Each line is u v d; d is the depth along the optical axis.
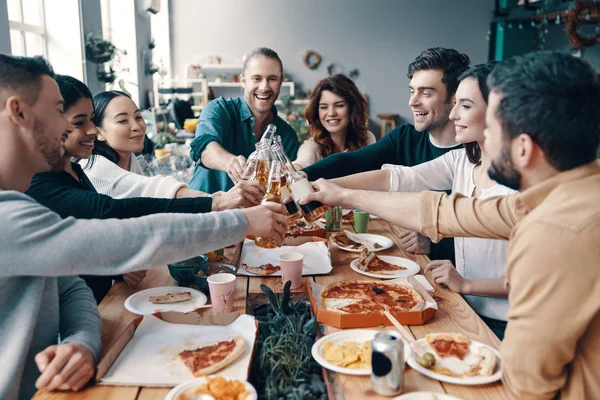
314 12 9.52
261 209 1.38
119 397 1.14
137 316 1.54
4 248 1.10
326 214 2.50
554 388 1.03
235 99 3.29
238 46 9.49
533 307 1.00
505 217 1.30
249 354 1.30
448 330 1.45
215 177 3.25
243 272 1.89
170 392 1.11
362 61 9.68
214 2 9.34
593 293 0.95
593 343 1.01
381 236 2.37
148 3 6.86
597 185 1.01
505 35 9.24
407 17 9.61
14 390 1.18
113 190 2.24
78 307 1.40
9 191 1.15
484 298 1.84
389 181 2.28
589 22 6.53
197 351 1.30
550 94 0.99
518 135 1.03
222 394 1.10
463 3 9.59
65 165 1.91
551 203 1.02
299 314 1.49
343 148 3.59
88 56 5.05
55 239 1.13
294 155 3.53
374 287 1.67
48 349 1.20
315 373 1.26
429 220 1.44
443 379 1.18
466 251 1.96
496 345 1.37
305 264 1.97
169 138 5.66
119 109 2.42
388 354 1.12
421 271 1.93
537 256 0.99
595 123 0.99
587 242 0.95
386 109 9.82
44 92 1.23
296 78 9.66
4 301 1.20
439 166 2.29
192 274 1.75
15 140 1.22
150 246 1.18
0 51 3.26
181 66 9.44
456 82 2.49
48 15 4.80
